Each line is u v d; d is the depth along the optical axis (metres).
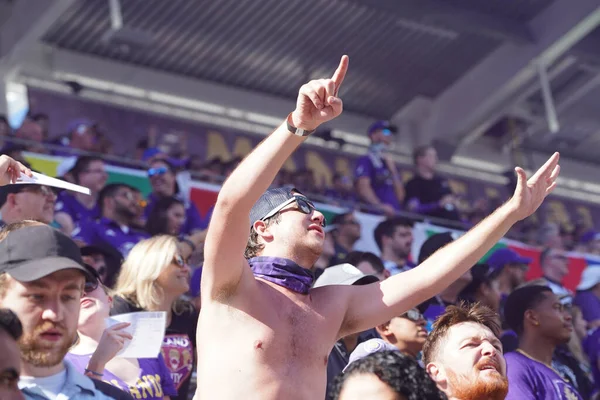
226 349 2.50
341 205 8.35
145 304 3.86
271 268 2.65
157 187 7.15
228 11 10.84
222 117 11.84
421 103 13.10
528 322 4.46
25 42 10.60
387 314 2.80
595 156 14.59
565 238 10.94
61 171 6.82
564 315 4.44
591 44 12.29
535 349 4.43
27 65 10.77
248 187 2.42
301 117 2.41
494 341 3.24
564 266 8.77
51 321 2.43
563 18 11.73
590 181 14.45
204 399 2.47
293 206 2.75
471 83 12.74
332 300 2.73
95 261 4.82
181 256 4.00
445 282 2.83
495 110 12.73
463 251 2.83
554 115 12.14
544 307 4.43
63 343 2.46
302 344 2.57
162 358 3.83
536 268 8.73
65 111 10.49
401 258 7.30
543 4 11.90
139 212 6.40
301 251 2.71
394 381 2.10
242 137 11.59
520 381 3.99
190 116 11.62
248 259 2.77
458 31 11.62
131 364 3.61
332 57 11.92
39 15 10.27
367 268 5.21
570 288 8.73
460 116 12.85
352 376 2.14
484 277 5.94
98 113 10.66
